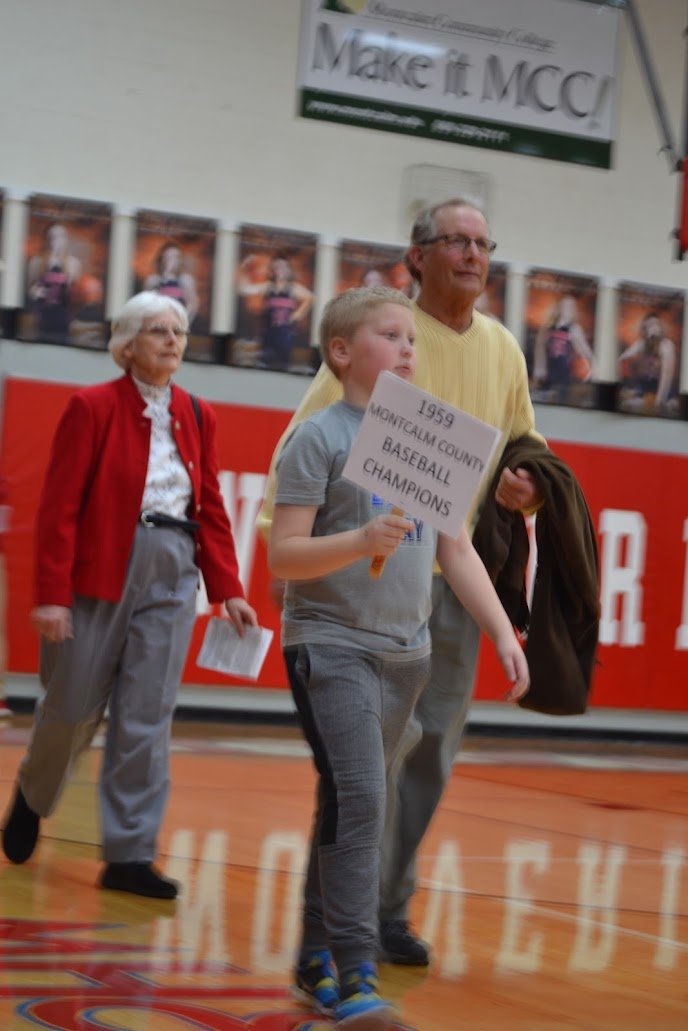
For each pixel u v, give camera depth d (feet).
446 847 32.65
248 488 61.00
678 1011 18.70
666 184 69.21
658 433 69.15
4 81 59.21
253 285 62.49
